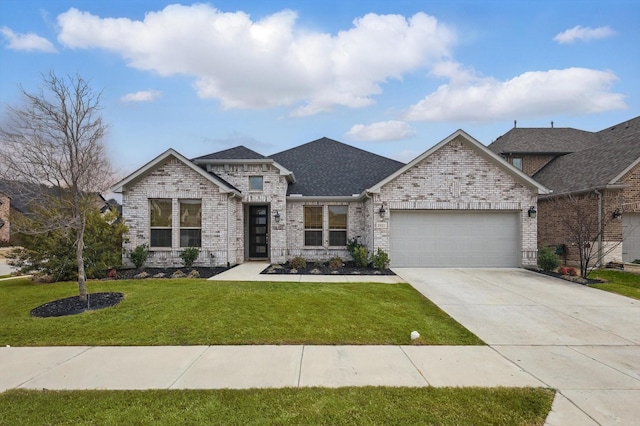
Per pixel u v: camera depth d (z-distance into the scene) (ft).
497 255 46.03
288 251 51.57
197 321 21.39
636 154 47.32
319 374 14.33
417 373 14.46
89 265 37.60
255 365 15.26
